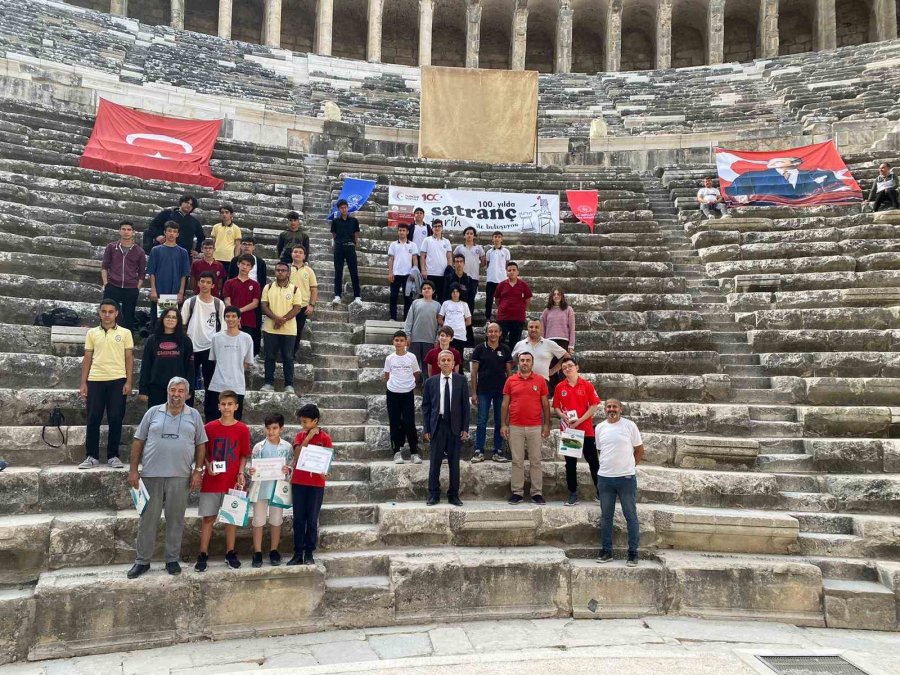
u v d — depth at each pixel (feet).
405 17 137.80
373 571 25.88
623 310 45.75
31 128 59.21
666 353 39.91
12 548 23.07
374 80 103.91
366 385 36.96
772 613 25.73
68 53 82.53
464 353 39.63
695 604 25.93
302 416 25.67
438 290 43.06
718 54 123.85
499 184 64.54
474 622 25.09
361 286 46.32
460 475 30.73
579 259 52.47
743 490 30.40
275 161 66.33
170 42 98.12
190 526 25.21
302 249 38.55
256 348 36.29
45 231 42.68
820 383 36.60
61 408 29.63
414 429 31.45
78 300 38.37
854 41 127.34
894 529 27.63
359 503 29.17
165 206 50.88
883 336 39.96
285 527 26.30
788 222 54.34
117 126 61.36
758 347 41.42
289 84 96.58
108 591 22.21
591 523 28.53
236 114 75.56
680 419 35.09
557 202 57.62
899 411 33.99
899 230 49.44
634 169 72.79
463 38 139.85
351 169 65.21
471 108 76.02
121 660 21.30
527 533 28.17
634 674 19.44
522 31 128.36
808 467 32.17
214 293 35.81
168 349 28.78
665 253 51.93
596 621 25.38
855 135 73.05
